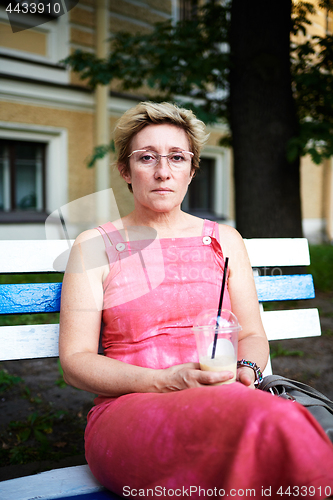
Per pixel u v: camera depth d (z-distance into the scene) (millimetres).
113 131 1597
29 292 1669
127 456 1141
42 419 2506
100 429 1264
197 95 5762
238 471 950
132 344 1456
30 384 3078
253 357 1471
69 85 5121
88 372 1328
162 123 1531
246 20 4770
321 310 5281
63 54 5012
